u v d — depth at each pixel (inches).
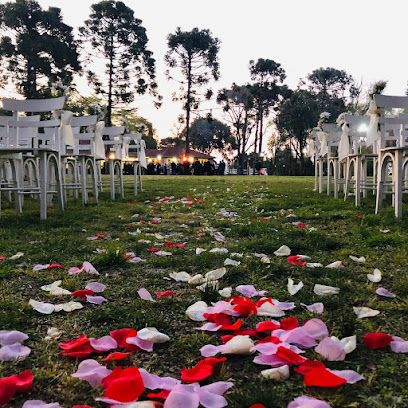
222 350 49.2
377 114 185.0
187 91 1541.6
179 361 50.2
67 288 77.8
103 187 385.1
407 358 49.4
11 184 200.2
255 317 63.0
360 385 43.6
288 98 1916.8
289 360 45.8
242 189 376.8
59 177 186.1
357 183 205.9
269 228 141.9
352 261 97.3
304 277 85.7
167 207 222.4
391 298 71.9
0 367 47.4
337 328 58.7
